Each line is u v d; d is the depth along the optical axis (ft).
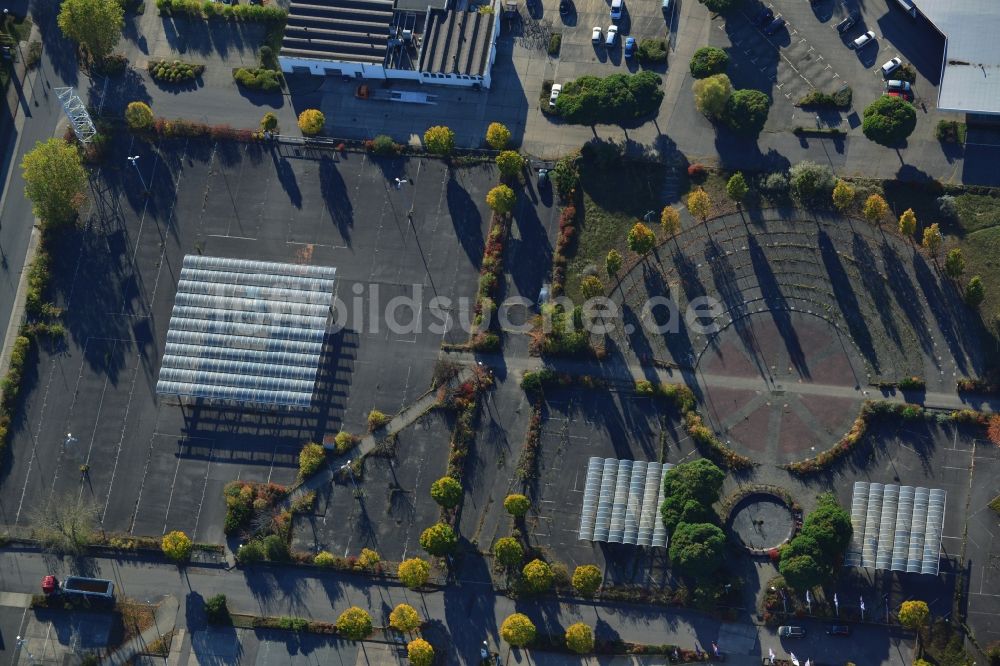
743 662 637.30
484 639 648.38
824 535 622.95
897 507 639.76
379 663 647.56
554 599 653.30
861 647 634.84
